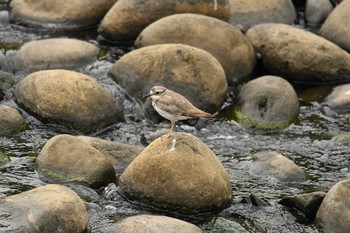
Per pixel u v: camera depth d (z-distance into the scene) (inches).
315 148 587.5
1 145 557.9
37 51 683.4
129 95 644.7
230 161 556.7
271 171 530.6
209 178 468.1
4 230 414.0
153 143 481.7
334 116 645.9
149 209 473.7
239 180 524.7
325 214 456.4
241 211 482.3
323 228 454.0
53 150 509.4
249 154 571.2
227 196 481.1
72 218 426.3
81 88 594.2
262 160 544.1
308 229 462.6
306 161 564.4
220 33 695.1
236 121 624.1
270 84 641.0
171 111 462.6
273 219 473.7
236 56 692.7
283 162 534.3
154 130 605.6
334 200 455.2
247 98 634.2
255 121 618.5
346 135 604.1
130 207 475.2
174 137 478.6
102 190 496.4
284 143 595.2
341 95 664.4
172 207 468.4
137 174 476.1
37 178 503.8
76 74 606.9
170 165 466.9
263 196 501.0
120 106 616.7
